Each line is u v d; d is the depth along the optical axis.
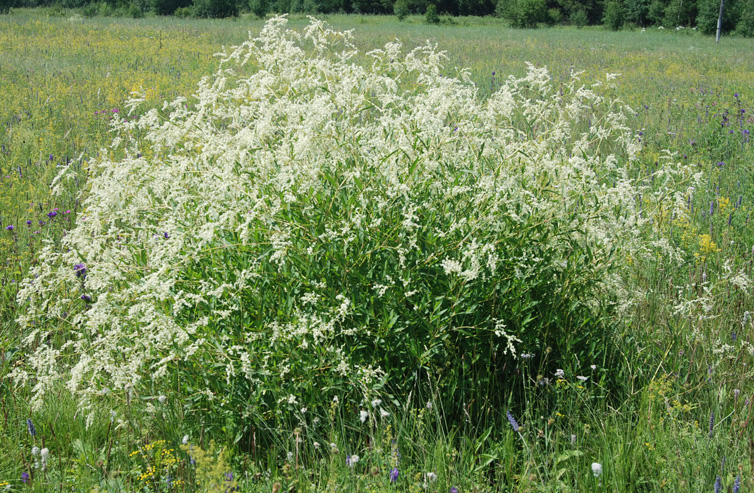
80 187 6.16
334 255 3.05
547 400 3.33
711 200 6.21
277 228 3.14
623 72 19.00
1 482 2.77
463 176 3.51
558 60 22.69
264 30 4.04
